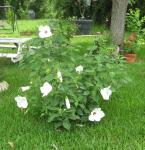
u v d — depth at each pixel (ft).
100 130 8.30
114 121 8.82
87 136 8.11
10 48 17.61
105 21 32.30
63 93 8.22
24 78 12.82
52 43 8.79
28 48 9.27
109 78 8.60
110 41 17.43
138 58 18.16
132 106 9.84
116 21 18.06
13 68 14.78
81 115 8.55
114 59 9.15
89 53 9.01
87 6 34.81
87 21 29.30
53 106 8.24
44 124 8.64
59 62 8.55
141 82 12.38
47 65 8.48
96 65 8.63
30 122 8.74
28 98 9.09
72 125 8.54
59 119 8.30
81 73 8.45
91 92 8.50
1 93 11.01
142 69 14.88
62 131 8.34
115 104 9.95
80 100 8.30
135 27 18.66
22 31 30.30
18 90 10.90
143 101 10.26
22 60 8.98
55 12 36.58
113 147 7.60
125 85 11.63
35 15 48.37
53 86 8.21
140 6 31.19
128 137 8.07
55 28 9.05
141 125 8.59
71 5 35.53
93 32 30.48
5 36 24.99
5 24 27.86
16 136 8.14
